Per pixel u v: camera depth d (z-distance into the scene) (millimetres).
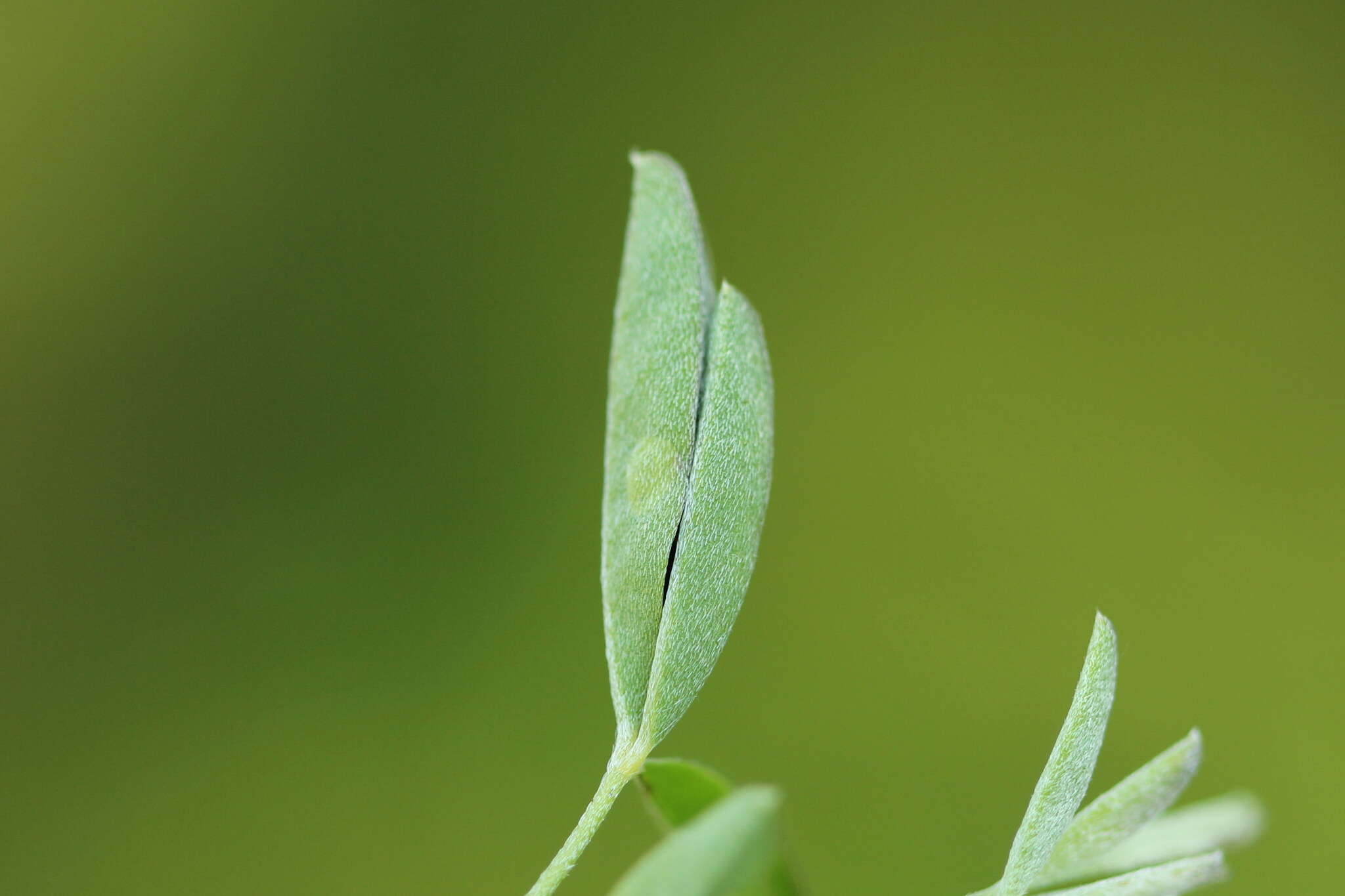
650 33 482
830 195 469
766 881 151
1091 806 154
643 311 155
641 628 153
